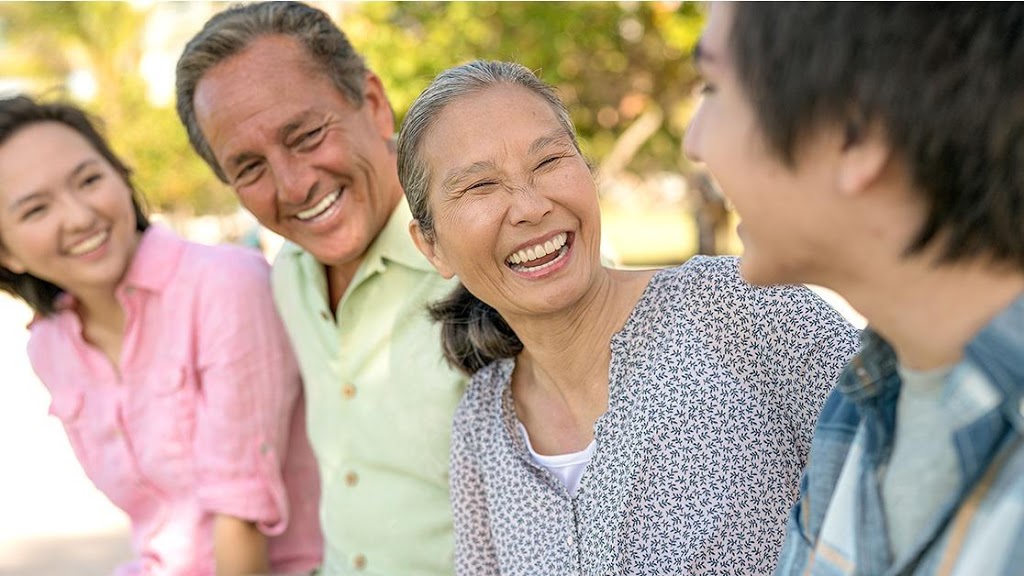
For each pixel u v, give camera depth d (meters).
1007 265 0.88
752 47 0.90
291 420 2.68
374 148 2.31
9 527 5.28
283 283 2.51
